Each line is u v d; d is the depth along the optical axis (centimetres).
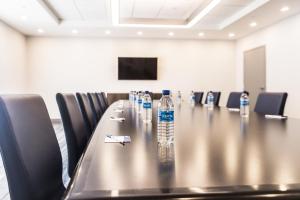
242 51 780
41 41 759
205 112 265
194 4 532
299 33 531
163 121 112
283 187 54
